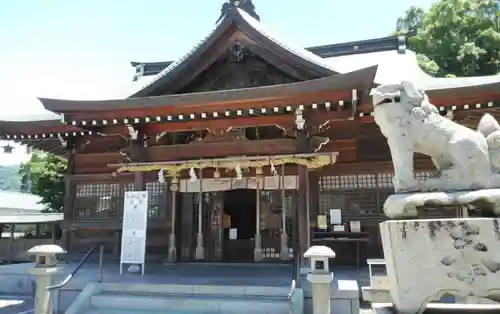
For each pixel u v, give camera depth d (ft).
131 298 26.11
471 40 77.30
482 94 31.50
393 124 14.66
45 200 75.72
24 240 56.95
